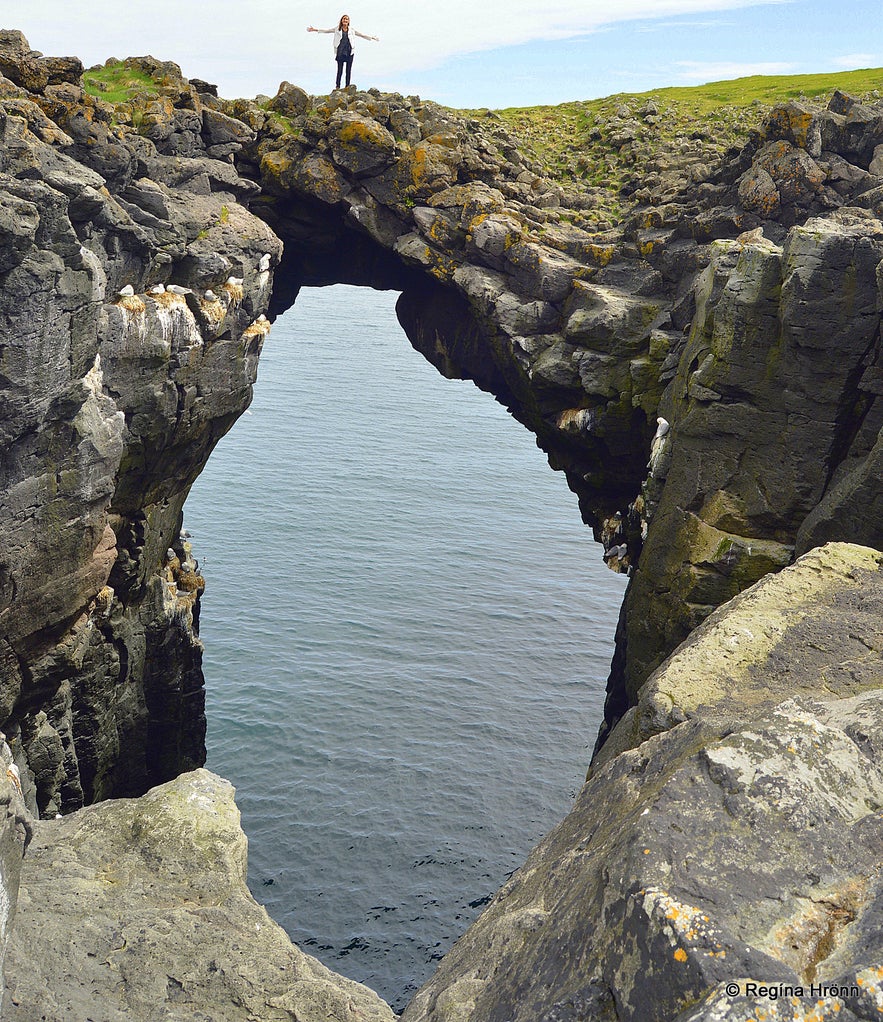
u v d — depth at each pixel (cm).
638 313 3597
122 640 3584
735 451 3020
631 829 637
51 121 2872
